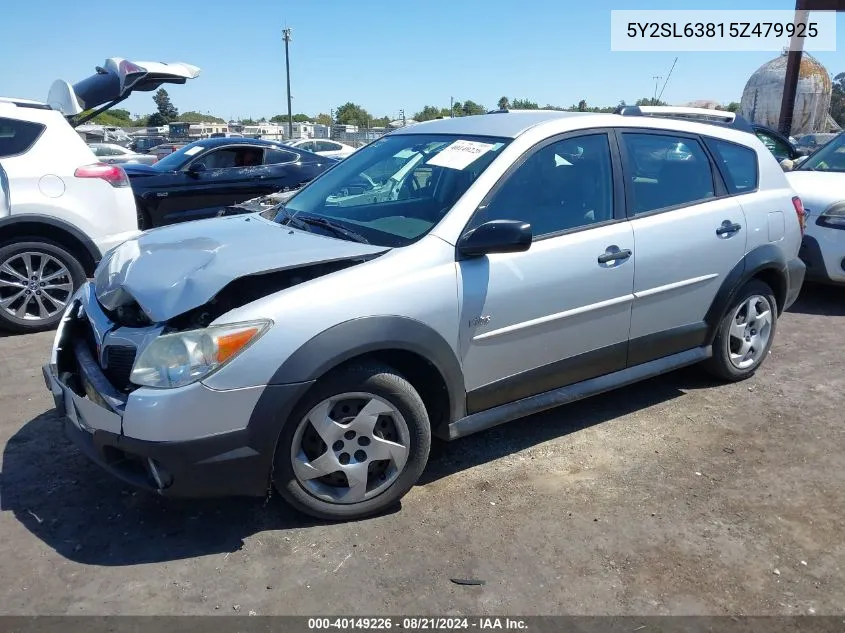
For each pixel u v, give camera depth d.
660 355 4.13
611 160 3.83
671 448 3.84
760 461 3.70
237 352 2.70
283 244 3.25
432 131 4.11
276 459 2.90
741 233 4.29
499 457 3.72
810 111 35.72
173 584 2.71
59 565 2.81
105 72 8.18
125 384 2.88
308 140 22.91
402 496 3.27
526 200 3.49
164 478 2.77
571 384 3.77
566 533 3.05
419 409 3.12
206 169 9.47
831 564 2.88
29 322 5.69
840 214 6.32
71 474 3.49
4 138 5.53
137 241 3.61
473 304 3.21
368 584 2.72
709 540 3.02
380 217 3.52
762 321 4.68
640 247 3.80
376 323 2.91
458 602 2.63
